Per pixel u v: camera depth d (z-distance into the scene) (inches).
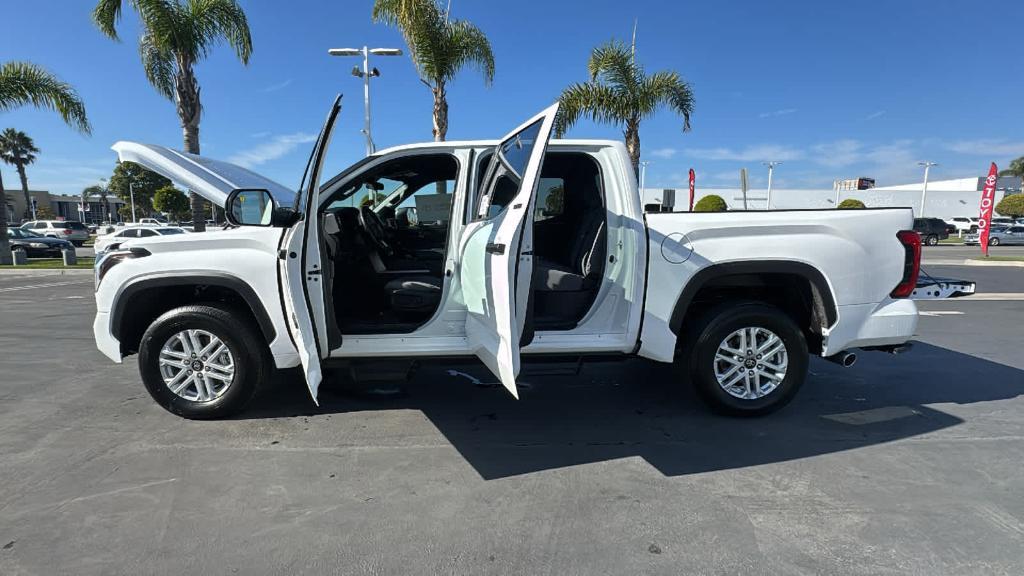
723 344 147.3
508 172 125.9
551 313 151.2
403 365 143.6
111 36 442.6
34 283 510.0
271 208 131.6
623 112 492.1
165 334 143.1
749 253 141.0
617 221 141.6
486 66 469.4
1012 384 182.2
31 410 155.8
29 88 546.3
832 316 144.4
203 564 89.7
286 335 140.0
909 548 94.2
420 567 89.4
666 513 105.2
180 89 461.4
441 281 147.3
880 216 145.6
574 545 95.3
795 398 169.2
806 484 116.2
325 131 120.2
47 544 94.5
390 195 192.4
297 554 92.4
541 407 161.6
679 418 153.2
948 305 344.8
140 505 106.9
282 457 127.9
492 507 107.3
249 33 463.8
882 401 166.4
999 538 97.0
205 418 147.8
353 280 164.7
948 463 125.6
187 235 140.0
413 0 421.1
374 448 133.2
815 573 88.0
